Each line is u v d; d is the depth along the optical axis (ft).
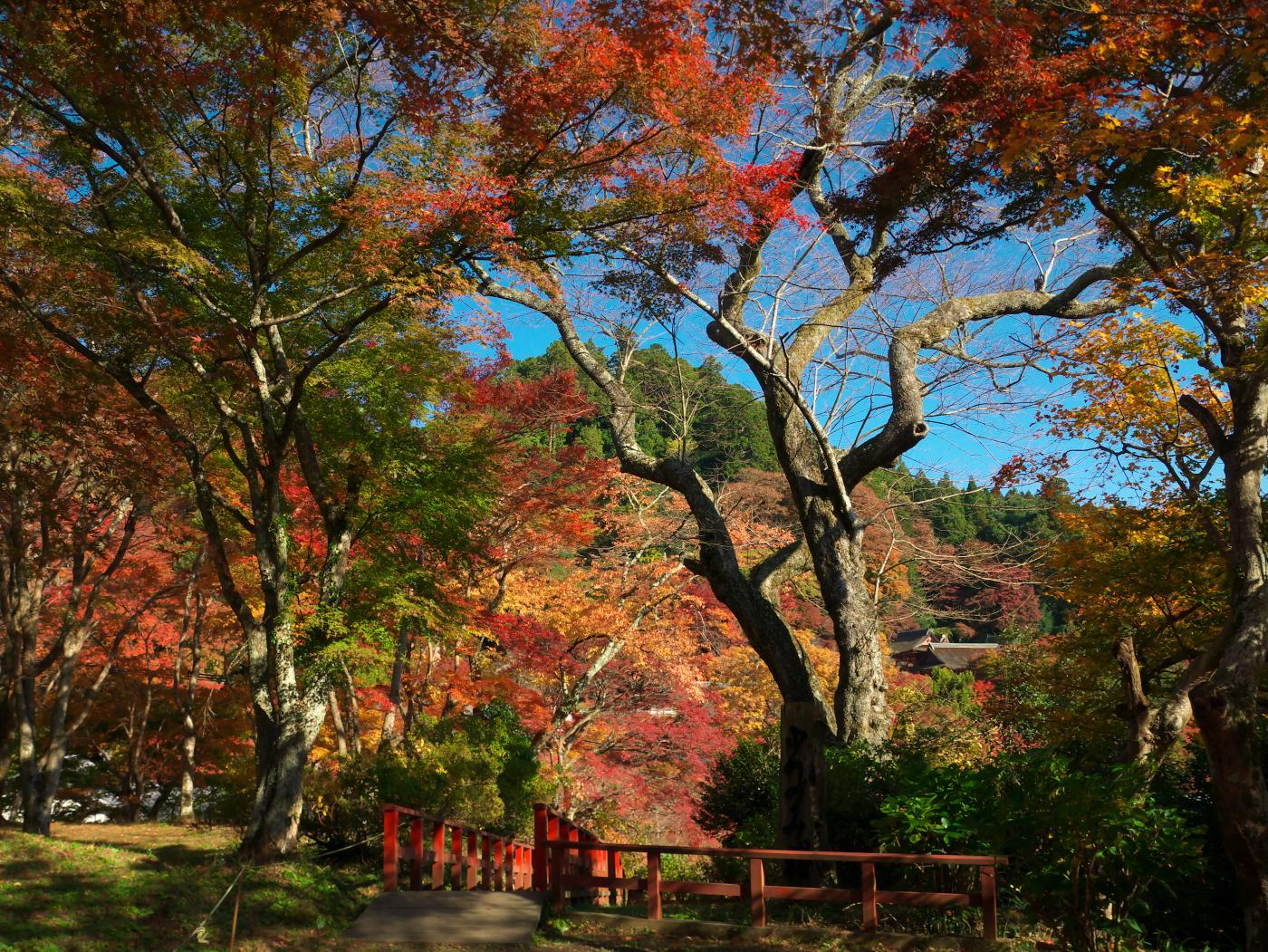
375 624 44.73
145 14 29.91
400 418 52.06
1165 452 45.37
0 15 32.81
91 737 85.92
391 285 37.96
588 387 134.41
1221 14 27.35
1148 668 47.57
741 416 87.86
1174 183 34.09
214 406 46.16
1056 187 39.01
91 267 38.68
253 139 40.42
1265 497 41.24
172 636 83.87
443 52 30.99
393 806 30.50
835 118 52.60
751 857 28.14
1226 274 33.96
